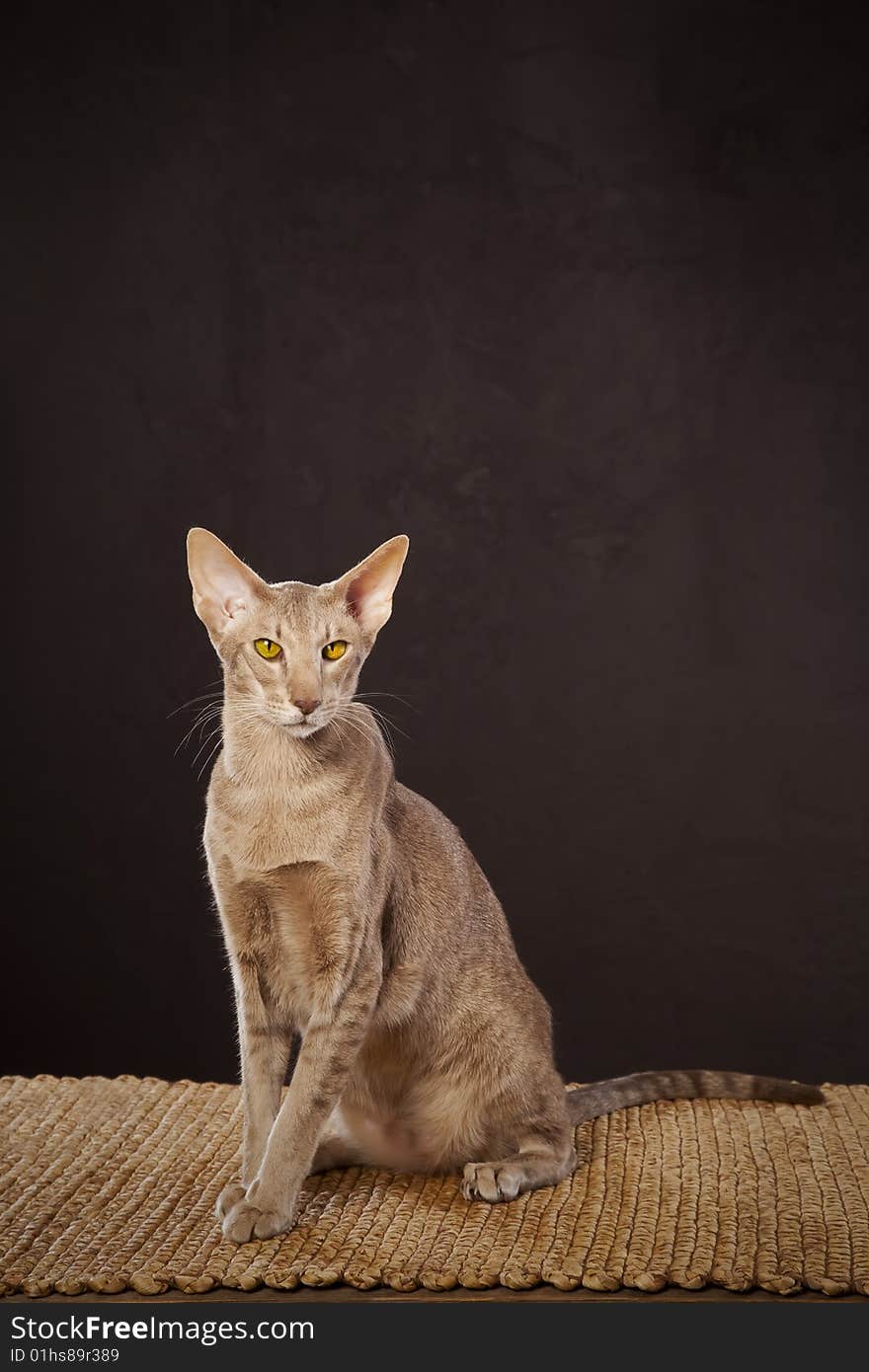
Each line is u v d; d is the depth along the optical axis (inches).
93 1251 90.0
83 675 168.9
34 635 168.6
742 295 166.7
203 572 99.0
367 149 167.6
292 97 167.3
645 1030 171.5
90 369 167.9
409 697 170.9
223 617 99.0
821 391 166.4
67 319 167.6
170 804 169.3
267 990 102.2
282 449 168.7
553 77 166.6
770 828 169.0
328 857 96.4
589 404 168.2
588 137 166.7
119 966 170.1
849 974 168.9
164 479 168.4
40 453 168.1
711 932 170.2
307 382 168.6
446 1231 92.6
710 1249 89.0
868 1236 91.0
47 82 166.9
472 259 167.8
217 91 167.0
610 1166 104.1
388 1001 102.3
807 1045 169.8
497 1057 103.5
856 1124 113.3
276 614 96.5
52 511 168.4
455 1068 104.0
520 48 166.7
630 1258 87.7
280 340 168.4
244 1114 101.6
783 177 165.9
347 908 97.1
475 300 167.9
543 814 170.9
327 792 96.9
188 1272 86.5
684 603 168.6
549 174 167.2
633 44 166.1
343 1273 86.6
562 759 170.6
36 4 166.6
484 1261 87.7
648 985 171.2
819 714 167.9
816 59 165.3
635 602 169.0
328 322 168.4
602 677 169.8
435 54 167.0
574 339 167.9
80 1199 98.7
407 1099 104.7
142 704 169.0
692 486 167.9
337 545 169.3
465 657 170.6
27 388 167.9
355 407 168.9
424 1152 105.3
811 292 166.1
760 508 167.5
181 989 170.1
